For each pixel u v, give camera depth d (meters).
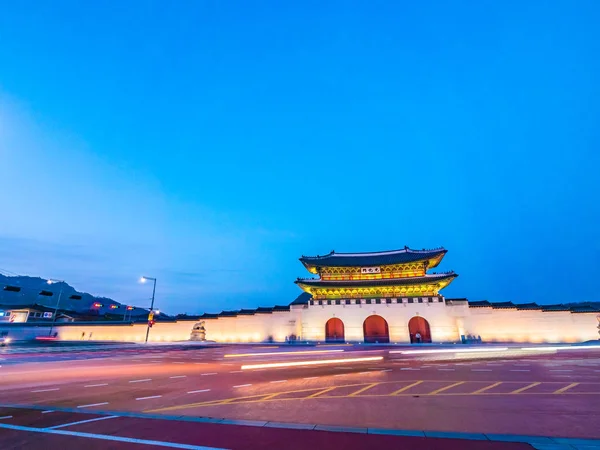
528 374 17.05
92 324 61.88
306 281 57.78
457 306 51.91
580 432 7.70
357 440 7.12
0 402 11.15
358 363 23.31
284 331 56.34
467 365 21.52
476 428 8.01
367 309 54.66
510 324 49.41
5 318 69.38
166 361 25.66
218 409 9.93
